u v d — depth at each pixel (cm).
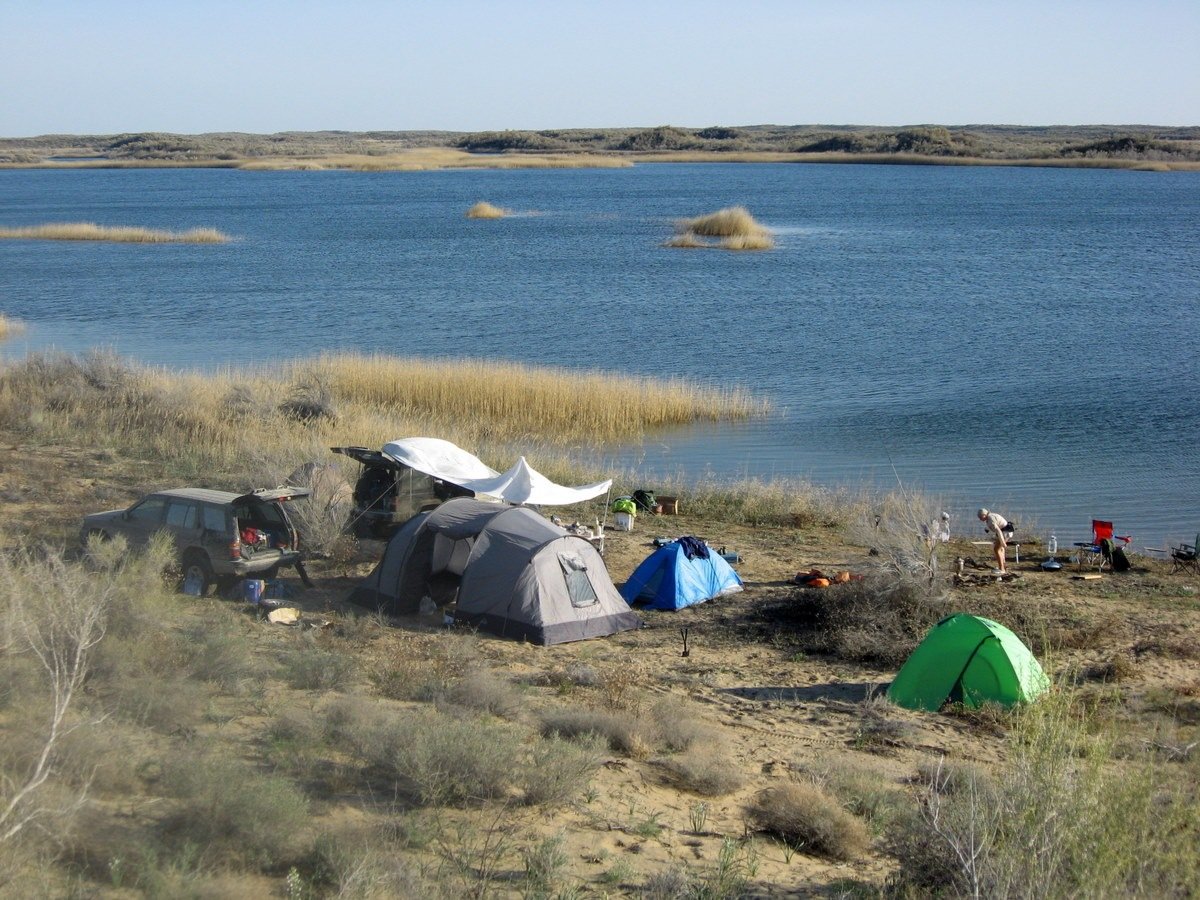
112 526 1753
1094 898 659
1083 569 2031
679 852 880
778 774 1102
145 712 977
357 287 6531
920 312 5512
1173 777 920
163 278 6950
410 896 710
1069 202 13988
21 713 895
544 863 793
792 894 816
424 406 3356
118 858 692
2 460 2498
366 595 1739
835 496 2534
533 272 7188
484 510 1744
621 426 3281
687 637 1673
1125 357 4325
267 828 761
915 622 1644
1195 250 8419
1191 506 2523
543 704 1255
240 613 1591
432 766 927
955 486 2677
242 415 2972
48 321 5297
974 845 741
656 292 6259
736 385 3841
